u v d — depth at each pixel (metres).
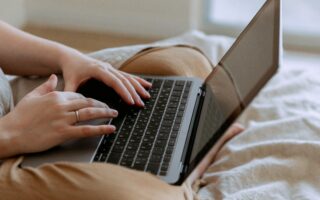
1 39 1.24
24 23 2.66
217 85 1.11
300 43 2.49
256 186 1.05
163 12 2.52
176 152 0.95
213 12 2.56
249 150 1.14
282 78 1.43
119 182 0.83
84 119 0.97
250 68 1.01
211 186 1.08
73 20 2.63
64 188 0.82
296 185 1.04
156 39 2.57
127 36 2.59
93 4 2.58
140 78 1.18
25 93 1.23
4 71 1.27
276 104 1.31
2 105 1.06
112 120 1.05
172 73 1.26
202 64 1.33
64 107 0.96
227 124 0.93
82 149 0.96
